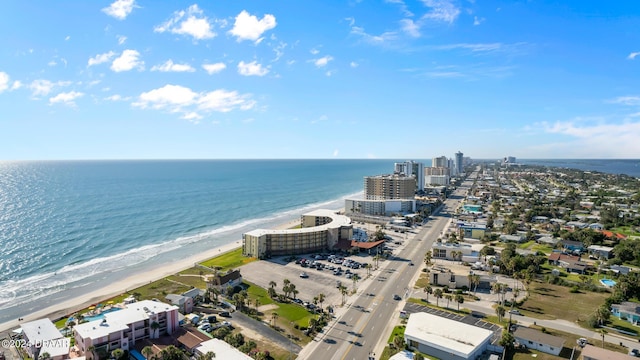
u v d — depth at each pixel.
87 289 165.62
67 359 100.56
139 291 159.88
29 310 143.50
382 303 146.12
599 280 174.12
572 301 149.00
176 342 110.88
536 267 184.00
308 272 185.12
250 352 106.69
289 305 143.38
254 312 136.50
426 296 153.50
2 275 179.75
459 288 163.12
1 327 128.12
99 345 103.00
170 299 140.38
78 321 127.62
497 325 125.00
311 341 116.12
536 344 112.62
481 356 107.56
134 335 110.12
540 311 139.25
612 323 129.38
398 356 103.81
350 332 122.06
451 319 128.38
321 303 145.00
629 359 100.31
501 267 185.62
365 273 184.00
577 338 118.44
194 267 195.75
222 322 127.25
